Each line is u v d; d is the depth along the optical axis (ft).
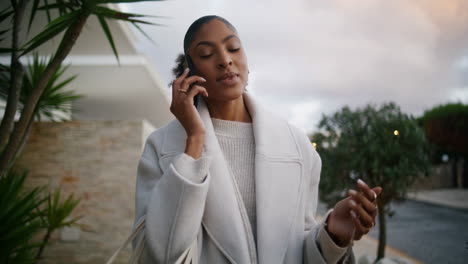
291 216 3.80
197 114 3.67
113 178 24.53
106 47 26.43
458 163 73.46
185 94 3.67
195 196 3.39
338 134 20.47
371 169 19.71
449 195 62.69
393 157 19.33
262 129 4.04
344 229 3.40
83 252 23.41
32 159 24.50
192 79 3.67
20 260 9.26
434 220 40.04
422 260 22.81
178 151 3.98
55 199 13.94
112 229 23.94
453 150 70.03
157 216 3.43
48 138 24.76
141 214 3.84
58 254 23.12
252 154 4.09
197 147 3.62
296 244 3.73
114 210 24.18
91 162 24.68
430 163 19.62
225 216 3.64
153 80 30.50
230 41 3.81
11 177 9.43
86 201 24.23
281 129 4.16
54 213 13.51
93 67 27.84
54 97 13.75
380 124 19.21
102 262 23.35
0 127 7.72
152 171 4.06
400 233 33.06
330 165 20.02
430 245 27.35
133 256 3.55
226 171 3.81
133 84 31.53
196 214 3.43
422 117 72.13
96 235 23.77
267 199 3.76
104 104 36.96
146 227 3.43
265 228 3.66
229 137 4.11
